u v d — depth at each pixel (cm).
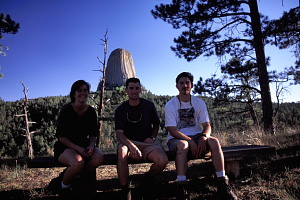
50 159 255
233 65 1034
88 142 263
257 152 275
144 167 408
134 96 260
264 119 881
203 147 237
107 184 305
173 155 256
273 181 252
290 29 905
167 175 336
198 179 298
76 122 251
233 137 682
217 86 1108
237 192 237
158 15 977
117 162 226
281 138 534
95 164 235
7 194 274
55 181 274
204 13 924
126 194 218
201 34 951
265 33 921
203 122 277
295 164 299
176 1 933
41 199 248
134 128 266
